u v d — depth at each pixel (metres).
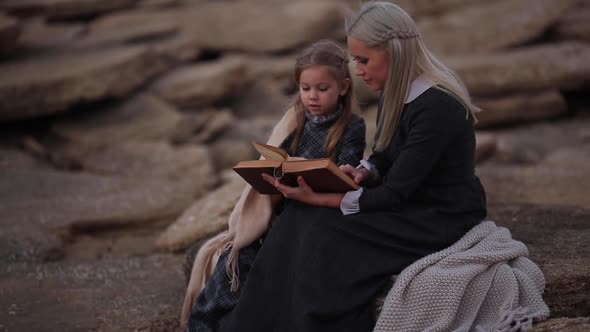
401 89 4.24
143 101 11.43
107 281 6.13
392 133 4.35
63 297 5.72
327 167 4.08
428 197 4.39
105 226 7.60
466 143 4.32
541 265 4.55
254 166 4.30
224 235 5.10
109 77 10.98
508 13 13.12
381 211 4.29
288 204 4.49
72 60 11.45
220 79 12.00
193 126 11.21
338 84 4.52
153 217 7.79
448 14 13.84
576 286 4.38
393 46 4.19
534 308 4.11
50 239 6.98
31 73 10.84
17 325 5.14
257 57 13.82
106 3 14.52
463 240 4.33
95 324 5.18
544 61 11.82
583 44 12.82
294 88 13.30
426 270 4.12
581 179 7.82
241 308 4.28
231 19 14.02
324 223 4.27
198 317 4.65
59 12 14.38
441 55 12.79
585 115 12.17
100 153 10.29
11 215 7.57
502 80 11.58
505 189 7.76
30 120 11.18
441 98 4.19
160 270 6.41
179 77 12.12
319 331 4.09
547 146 10.48
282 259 4.32
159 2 14.70
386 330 4.05
